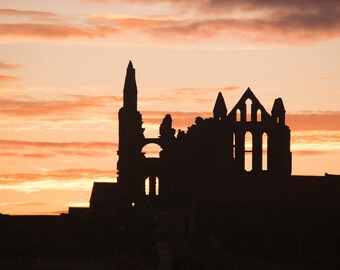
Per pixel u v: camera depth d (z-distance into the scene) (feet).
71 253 501.15
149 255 514.68
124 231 571.69
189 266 501.97
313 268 543.39
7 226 532.32
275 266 539.29
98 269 447.42
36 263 453.58
